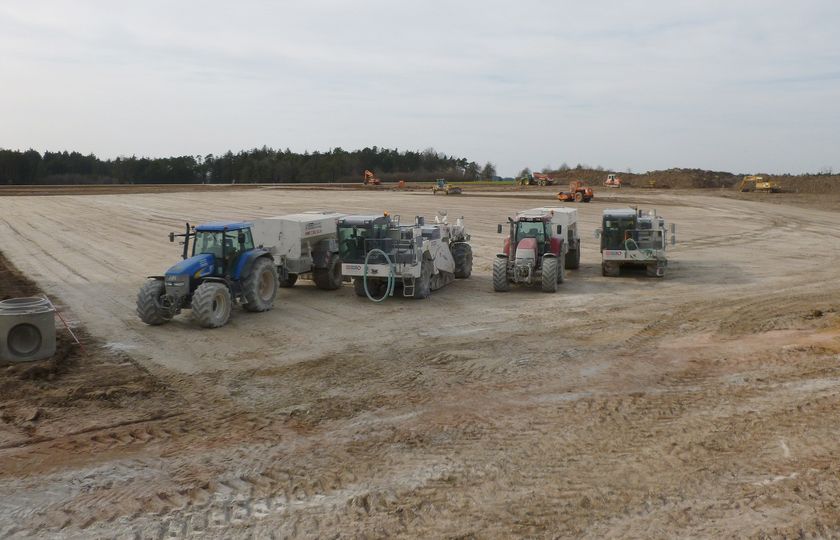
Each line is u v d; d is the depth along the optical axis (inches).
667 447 331.0
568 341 555.8
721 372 453.4
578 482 297.6
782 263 1032.2
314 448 345.4
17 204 2378.2
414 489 296.5
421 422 378.0
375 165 6328.7
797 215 1844.2
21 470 323.3
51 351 509.7
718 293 778.8
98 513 281.9
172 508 285.3
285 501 289.3
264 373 480.1
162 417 393.4
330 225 838.5
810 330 567.8
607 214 906.1
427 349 537.3
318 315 677.3
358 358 514.9
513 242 829.2
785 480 290.5
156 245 1289.4
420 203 2283.5
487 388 435.5
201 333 601.0
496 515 271.6
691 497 280.2
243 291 673.0
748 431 346.0
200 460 332.8
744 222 1670.8
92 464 329.7
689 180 3853.3
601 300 743.7
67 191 3341.5
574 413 383.9
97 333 601.3
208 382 460.4
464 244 909.8
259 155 6456.7
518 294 788.6
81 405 412.8
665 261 898.7
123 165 6087.6
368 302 746.2
